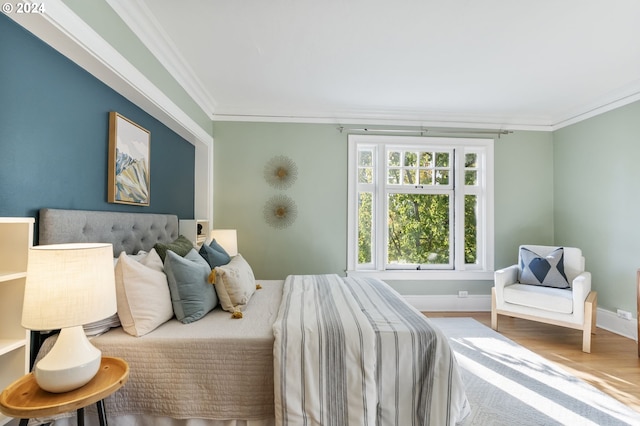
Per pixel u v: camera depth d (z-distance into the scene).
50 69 1.49
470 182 3.77
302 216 3.57
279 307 1.88
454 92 3.08
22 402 0.99
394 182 3.75
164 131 2.70
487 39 2.15
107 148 1.92
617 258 3.01
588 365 2.29
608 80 2.78
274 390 1.34
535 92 3.06
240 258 2.30
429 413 1.38
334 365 1.36
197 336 1.42
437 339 1.44
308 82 2.88
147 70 2.06
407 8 1.83
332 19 1.95
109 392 1.08
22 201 1.36
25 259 1.18
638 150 2.83
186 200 3.18
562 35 2.10
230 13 1.89
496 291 3.01
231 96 3.22
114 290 1.20
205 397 1.36
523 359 2.38
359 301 1.94
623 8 1.81
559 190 3.70
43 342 1.38
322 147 3.60
